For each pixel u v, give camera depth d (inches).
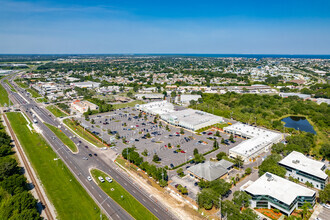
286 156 7135.8
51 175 6550.2
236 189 5876.0
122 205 5275.6
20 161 7411.4
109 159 7623.0
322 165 6550.2
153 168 6382.9
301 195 5172.2
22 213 4335.6
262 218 4913.9
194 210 5123.0
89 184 6122.1
